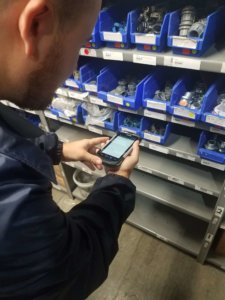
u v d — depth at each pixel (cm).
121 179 73
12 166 39
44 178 46
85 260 52
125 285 150
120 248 169
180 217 176
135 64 133
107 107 133
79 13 36
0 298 42
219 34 98
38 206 41
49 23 34
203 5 104
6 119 47
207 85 110
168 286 148
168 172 136
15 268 40
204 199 145
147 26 98
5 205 37
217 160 111
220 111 93
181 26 90
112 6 108
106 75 120
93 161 98
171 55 91
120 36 99
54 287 48
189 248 158
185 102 102
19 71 38
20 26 32
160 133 127
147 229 171
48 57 38
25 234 39
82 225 55
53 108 151
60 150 95
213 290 145
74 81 126
